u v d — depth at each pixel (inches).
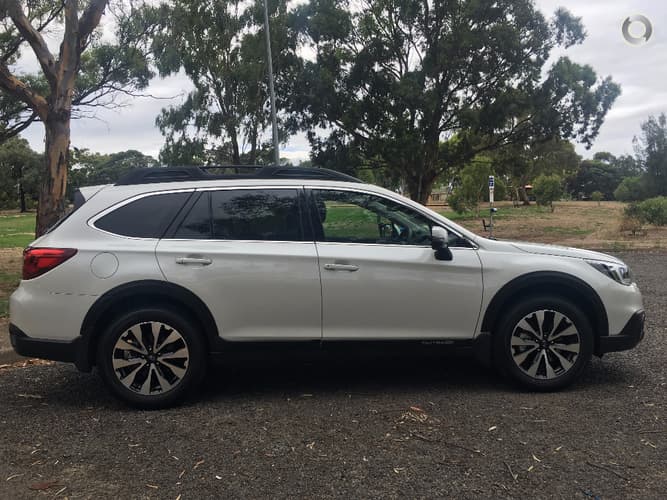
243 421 167.2
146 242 178.7
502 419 163.8
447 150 1033.5
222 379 210.4
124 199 184.2
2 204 3614.7
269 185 188.2
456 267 182.9
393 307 181.6
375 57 936.9
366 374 213.5
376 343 182.9
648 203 968.3
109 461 142.2
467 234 189.5
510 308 185.9
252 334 179.3
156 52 540.7
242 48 1037.8
